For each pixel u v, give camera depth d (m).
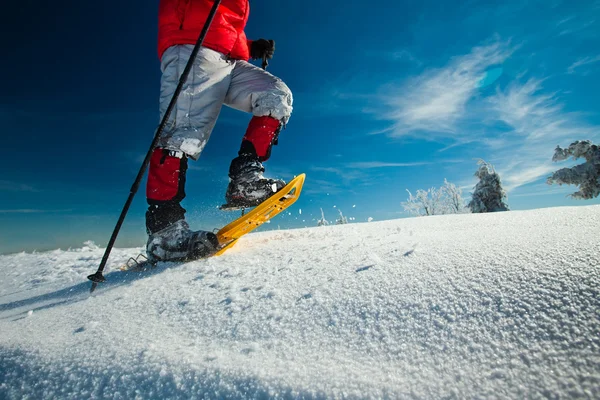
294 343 0.77
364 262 1.20
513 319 0.67
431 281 0.90
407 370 0.61
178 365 0.70
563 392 0.49
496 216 2.24
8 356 0.82
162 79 1.85
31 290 1.86
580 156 9.29
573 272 0.75
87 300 1.33
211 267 1.53
